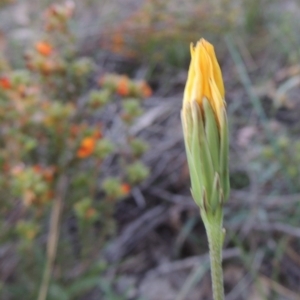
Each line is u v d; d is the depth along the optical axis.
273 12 0.38
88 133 0.20
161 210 0.25
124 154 0.23
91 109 0.21
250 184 0.25
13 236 0.22
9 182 0.19
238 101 0.30
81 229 0.20
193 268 0.24
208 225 0.08
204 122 0.07
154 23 0.32
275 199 0.24
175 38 0.32
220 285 0.08
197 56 0.07
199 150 0.07
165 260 0.24
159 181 0.27
